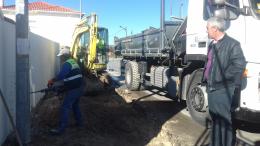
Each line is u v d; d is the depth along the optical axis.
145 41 6.21
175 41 4.81
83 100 4.84
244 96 3.15
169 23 5.28
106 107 4.57
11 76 3.28
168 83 5.16
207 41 3.75
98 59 9.09
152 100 5.62
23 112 2.98
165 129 3.79
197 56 3.99
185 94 4.42
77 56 7.70
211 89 2.54
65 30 16.22
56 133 3.32
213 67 2.53
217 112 2.53
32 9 16.25
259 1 3.30
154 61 6.26
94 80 7.40
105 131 3.56
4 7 13.74
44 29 16.00
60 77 3.40
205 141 3.39
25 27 2.95
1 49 2.84
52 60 7.08
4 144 2.96
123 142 3.27
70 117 3.83
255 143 3.32
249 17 3.23
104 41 9.84
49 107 4.23
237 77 2.48
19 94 2.96
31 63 4.15
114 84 7.28
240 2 3.27
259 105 3.11
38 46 4.83
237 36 3.28
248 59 3.15
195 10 4.04
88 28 7.79
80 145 3.08
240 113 3.16
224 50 2.47
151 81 6.08
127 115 4.23
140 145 3.22
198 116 3.96
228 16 3.20
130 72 6.78
